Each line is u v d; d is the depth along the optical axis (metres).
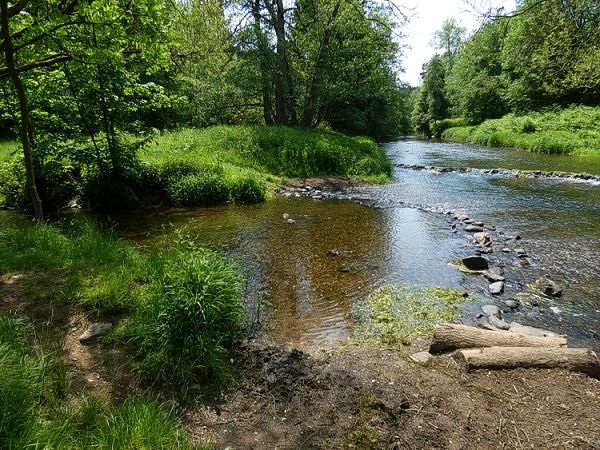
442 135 51.53
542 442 3.03
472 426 3.21
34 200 7.53
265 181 14.83
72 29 7.34
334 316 5.50
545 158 23.62
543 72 11.05
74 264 5.71
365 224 10.25
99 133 11.68
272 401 3.63
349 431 3.21
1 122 19.58
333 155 17.61
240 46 22.50
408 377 3.88
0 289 4.96
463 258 7.69
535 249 8.30
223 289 4.56
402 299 6.01
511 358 4.03
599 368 3.88
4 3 5.89
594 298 6.12
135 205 11.80
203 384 3.84
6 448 2.54
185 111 23.81
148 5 7.14
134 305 4.77
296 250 8.20
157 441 2.91
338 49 23.05
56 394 3.33
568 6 8.23
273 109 27.64
